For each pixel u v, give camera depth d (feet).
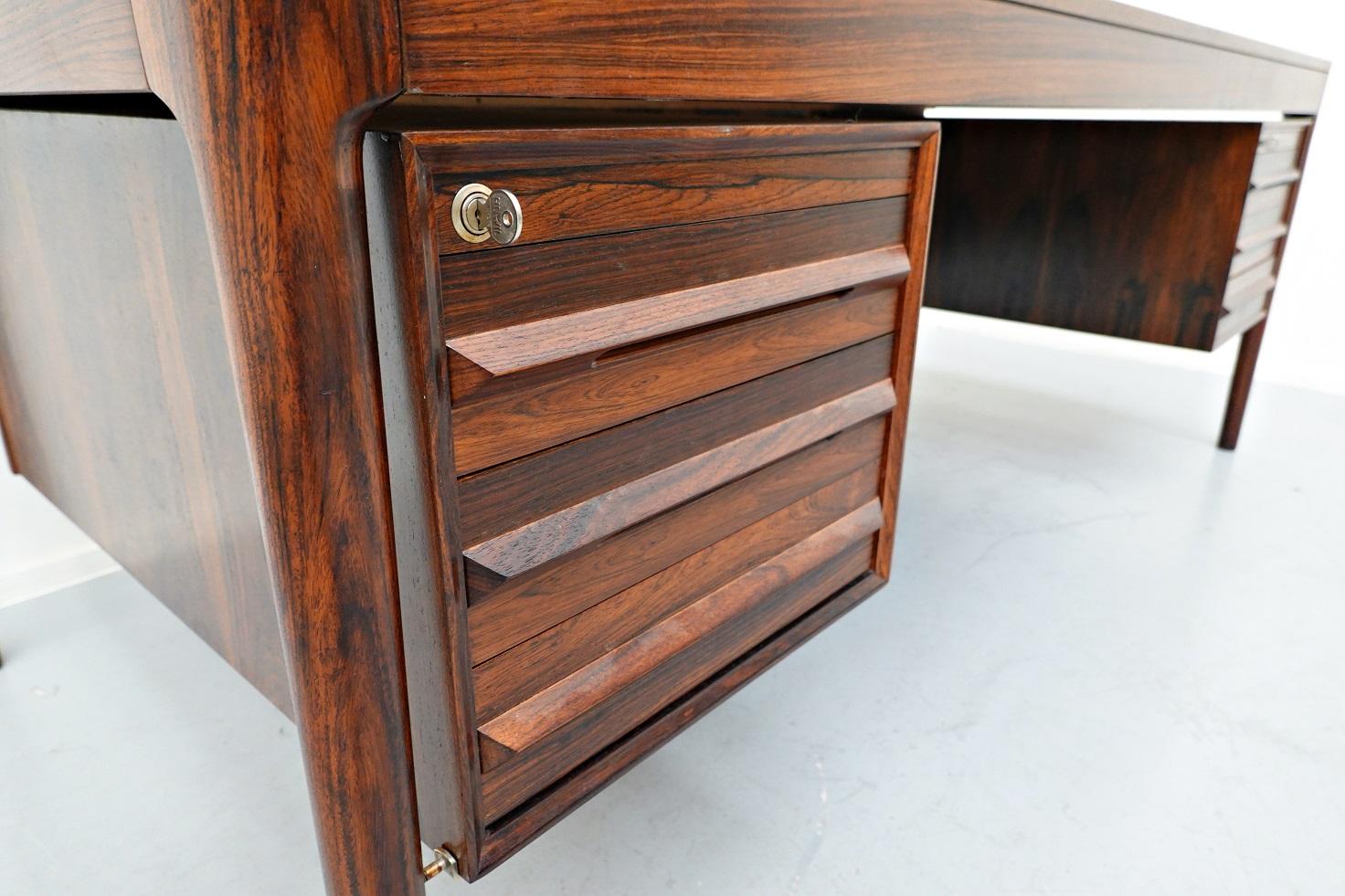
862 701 3.14
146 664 3.31
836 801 2.67
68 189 1.89
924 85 2.04
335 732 1.39
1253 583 3.99
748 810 2.63
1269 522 4.63
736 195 1.77
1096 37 2.61
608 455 1.69
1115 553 4.26
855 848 2.48
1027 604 3.80
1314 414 6.46
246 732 2.96
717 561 2.05
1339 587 3.96
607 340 1.56
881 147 2.10
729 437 1.95
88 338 2.08
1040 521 4.62
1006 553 4.25
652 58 1.45
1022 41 2.32
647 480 1.78
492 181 1.35
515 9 1.24
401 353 1.35
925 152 2.21
